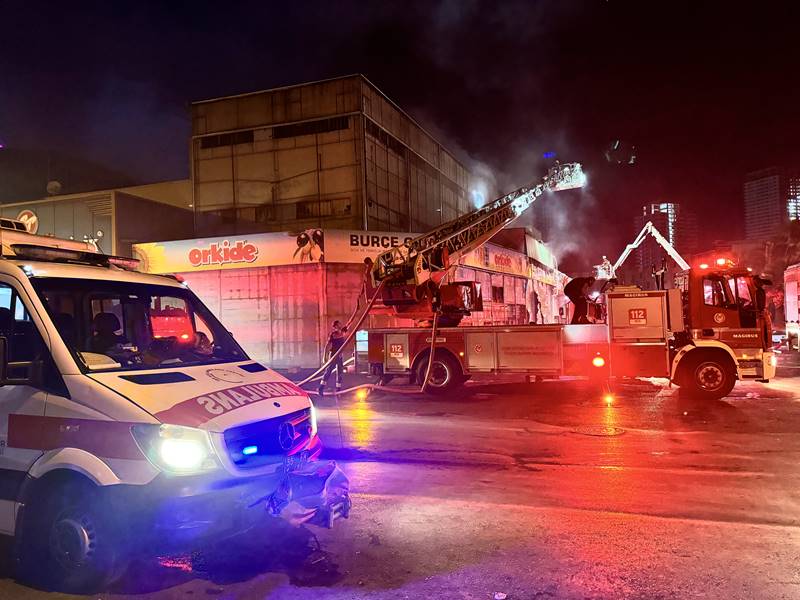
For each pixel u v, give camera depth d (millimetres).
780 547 4391
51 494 3984
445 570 4117
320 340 21891
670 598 3639
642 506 5410
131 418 3715
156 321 5078
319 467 4395
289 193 28141
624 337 12500
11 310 4469
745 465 6797
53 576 3973
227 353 5246
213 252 23031
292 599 3742
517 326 13273
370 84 28422
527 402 12016
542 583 3885
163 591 3881
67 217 27125
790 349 23281
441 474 6676
